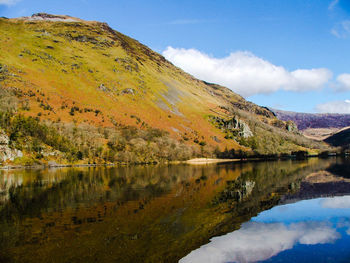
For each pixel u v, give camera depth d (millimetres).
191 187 69125
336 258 24531
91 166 161000
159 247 27516
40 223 35938
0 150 137125
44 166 147250
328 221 36781
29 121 160625
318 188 66000
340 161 191000
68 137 176875
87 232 32094
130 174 107062
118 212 41938
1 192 61531
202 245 27922
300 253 25859
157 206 46219
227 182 79188
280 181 80562
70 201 50906
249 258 24594
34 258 24828
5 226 34594
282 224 35469
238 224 35500
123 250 26562
